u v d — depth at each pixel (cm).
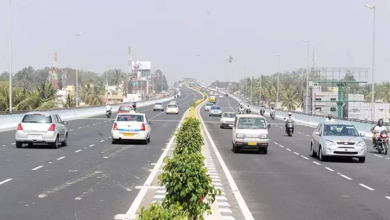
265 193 1382
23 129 2491
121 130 2869
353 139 2269
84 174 1658
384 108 8300
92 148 2609
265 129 2578
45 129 2498
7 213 1048
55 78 12962
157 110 9062
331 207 1192
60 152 2372
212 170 1858
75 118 6138
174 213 496
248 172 1838
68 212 1070
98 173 1688
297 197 1326
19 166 1833
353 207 1195
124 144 2881
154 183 1485
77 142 2964
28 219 996
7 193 1287
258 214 1098
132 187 1411
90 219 1007
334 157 2472
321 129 2405
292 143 3322
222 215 1075
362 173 1864
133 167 1861
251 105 11000
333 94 7150
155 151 2500
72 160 2056
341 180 1669
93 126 4619
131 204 1168
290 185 1538
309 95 7300
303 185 1542
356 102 7075
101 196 1267
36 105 6125
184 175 747
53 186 1407
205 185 768
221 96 18262
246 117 2642
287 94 11631
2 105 5412
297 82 13688
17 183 1448
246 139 2539
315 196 1345
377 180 1678
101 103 10594
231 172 1828
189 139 1744
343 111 7112
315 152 2447
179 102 14100
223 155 2462
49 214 1047
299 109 11650
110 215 1046
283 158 2378
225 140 3422
